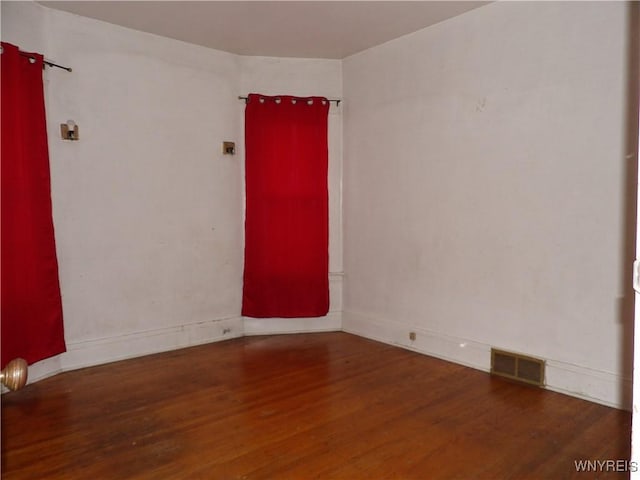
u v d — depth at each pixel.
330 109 4.48
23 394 3.04
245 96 4.36
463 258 3.56
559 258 3.02
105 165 3.62
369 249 4.31
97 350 3.63
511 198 3.24
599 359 2.87
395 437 2.45
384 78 4.08
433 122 3.71
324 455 2.27
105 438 2.45
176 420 2.66
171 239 4.00
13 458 2.25
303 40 3.98
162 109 3.89
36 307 3.20
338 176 4.54
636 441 0.84
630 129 2.68
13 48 3.00
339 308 4.60
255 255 4.38
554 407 2.81
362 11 3.42
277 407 2.83
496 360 3.36
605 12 2.76
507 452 2.30
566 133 2.95
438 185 3.70
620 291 2.77
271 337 4.42
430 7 3.36
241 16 3.50
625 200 2.72
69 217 3.46
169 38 3.90
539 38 3.05
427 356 3.81
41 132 3.21
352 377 3.34
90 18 3.49
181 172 4.02
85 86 3.50
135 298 3.82
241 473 2.12
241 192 4.41
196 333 4.17
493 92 3.31
